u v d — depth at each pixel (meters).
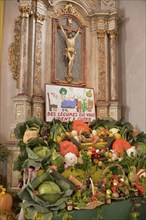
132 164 1.89
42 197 1.49
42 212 1.46
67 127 2.30
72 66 5.15
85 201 1.55
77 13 5.35
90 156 1.85
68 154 1.76
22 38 4.57
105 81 5.25
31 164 1.66
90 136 2.18
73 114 4.78
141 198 1.80
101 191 1.66
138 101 5.12
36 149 1.75
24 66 4.52
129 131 2.39
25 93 4.48
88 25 5.47
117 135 2.26
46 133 2.04
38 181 1.53
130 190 1.77
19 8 4.58
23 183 1.81
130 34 5.41
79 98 4.92
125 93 5.36
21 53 4.55
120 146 2.04
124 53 5.47
